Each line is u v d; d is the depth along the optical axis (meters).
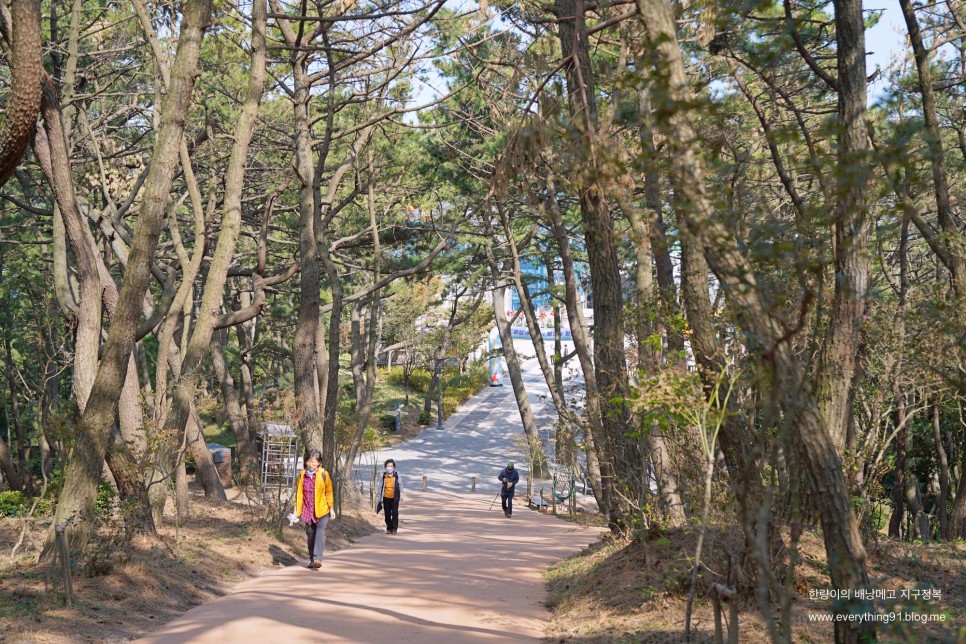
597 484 22.92
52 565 8.70
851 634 5.04
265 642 7.36
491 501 35.06
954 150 16.94
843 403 9.41
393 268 29.83
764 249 4.82
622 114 8.66
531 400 71.88
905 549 11.12
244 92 24.08
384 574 11.98
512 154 6.65
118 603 8.87
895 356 10.16
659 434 9.71
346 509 22.05
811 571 8.42
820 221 5.01
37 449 36.06
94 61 22.17
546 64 8.16
